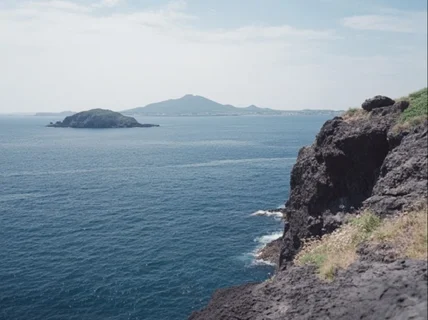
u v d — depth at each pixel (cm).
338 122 2548
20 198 6850
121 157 13100
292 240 2814
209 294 3294
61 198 6881
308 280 1357
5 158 12650
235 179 8769
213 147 16162
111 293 3294
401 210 1496
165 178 9056
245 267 3853
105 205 6366
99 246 4422
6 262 3925
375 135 2222
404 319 934
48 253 4191
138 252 4244
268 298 1370
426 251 1169
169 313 2994
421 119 1952
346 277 1242
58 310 3023
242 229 5081
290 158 12375
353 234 1502
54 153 14225
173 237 4759
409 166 1661
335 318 1102
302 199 2764
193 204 6431
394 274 1109
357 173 2333
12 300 3159
